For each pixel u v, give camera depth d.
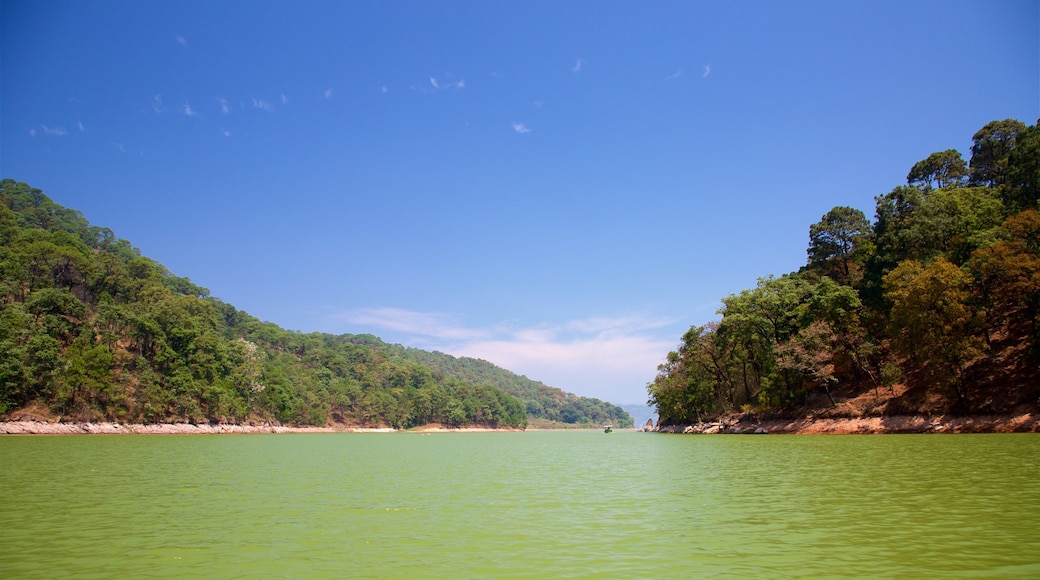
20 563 14.24
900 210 94.19
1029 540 15.54
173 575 13.23
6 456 49.62
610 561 14.24
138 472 36.28
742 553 14.85
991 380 64.44
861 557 14.22
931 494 23.09
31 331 112.88
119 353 132.38
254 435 136.50
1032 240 63.53
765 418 93.31
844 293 82.62
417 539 16.81
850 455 42.44
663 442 86.69
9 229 151.88
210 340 150.75
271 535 17.38
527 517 20.38
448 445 90.88
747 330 95.38
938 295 63.69
